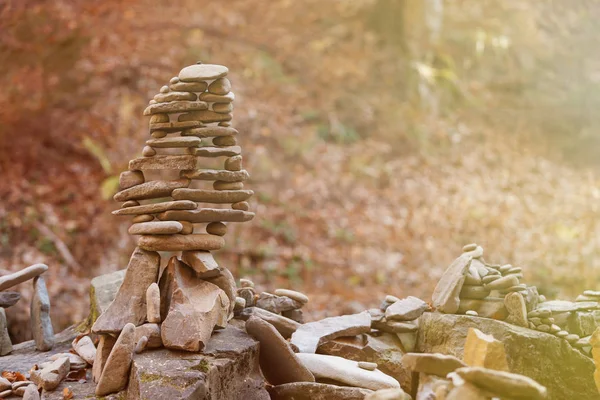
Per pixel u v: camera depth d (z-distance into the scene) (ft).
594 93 50.75
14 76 38.19
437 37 51.26
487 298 13.14
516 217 36.58
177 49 44.09
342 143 42.09
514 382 7.99
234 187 11.81
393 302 14.10
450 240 34.42
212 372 10.16
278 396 11.49
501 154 44.19
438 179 40.37
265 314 13.33
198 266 11.36
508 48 54.70
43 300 13.79
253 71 45.11
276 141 39.73
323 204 36.24
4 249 28.55
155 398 9.59
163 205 11.27
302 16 52.75
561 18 56.85
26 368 12.55
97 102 38.50
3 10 40.83
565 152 46.11
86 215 31.53
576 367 12.48
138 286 11.38
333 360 12.14
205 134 11.73
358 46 51.19
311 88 46.24
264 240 32.50
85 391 10.87
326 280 30.63
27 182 32.91
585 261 31.94
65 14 42.47
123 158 35.42
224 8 50.67
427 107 47.93
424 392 10.35
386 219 35.76
